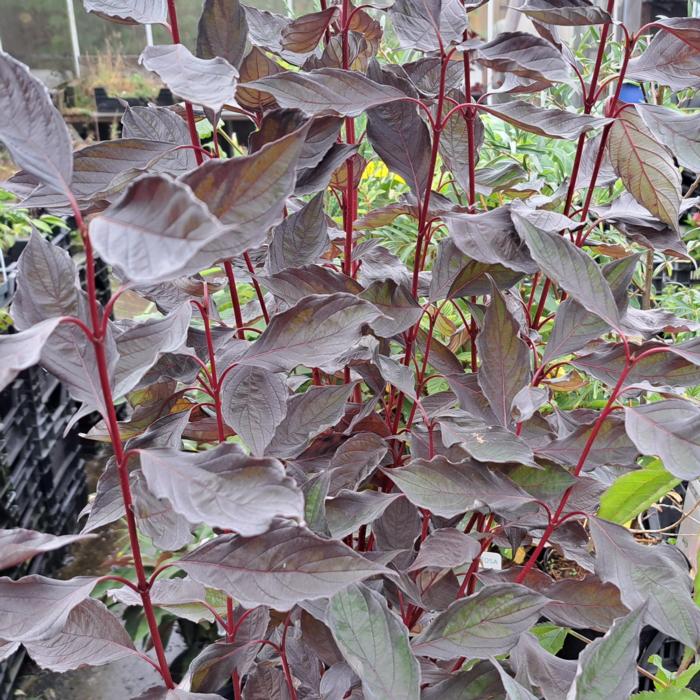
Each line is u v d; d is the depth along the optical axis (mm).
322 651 809
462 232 823
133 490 634
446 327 1237
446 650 687
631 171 931
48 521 2277
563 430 901
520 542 943
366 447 896
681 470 648
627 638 619
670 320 959
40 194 779
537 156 1710
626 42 847
